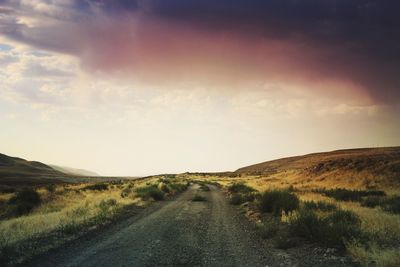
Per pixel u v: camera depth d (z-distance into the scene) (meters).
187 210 23.03
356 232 11.34
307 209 16.94
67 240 12.49
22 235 12.52
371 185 43.75
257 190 38.62
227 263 9.64
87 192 36.69
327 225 12.28
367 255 9.29
